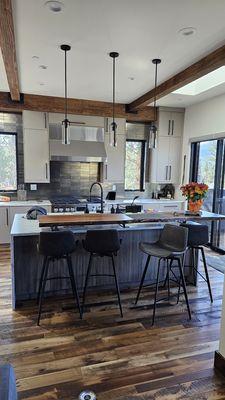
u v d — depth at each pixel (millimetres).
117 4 2293
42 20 2555
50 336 2596
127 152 6414
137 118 5914
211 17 2473
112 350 2418
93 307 3145
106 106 5656
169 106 5934
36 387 1997
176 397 1940
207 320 2938
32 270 3229
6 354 2336
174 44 3004
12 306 3078
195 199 3562
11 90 4391
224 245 5273
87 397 1917
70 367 2203
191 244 3264
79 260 3385
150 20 2537
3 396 1064
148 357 2340
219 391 2004
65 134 3303
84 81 4320
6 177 5785
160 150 6074
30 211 3830
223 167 5191
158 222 3273
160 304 3252
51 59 3455
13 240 3008
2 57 3102
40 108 5316
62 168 5957
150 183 6531
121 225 3434
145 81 4262
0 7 2105
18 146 5691
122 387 2016
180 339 2598
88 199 5969
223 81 4172
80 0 2246
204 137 5398
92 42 2988
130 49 3146
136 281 3670
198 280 3945
